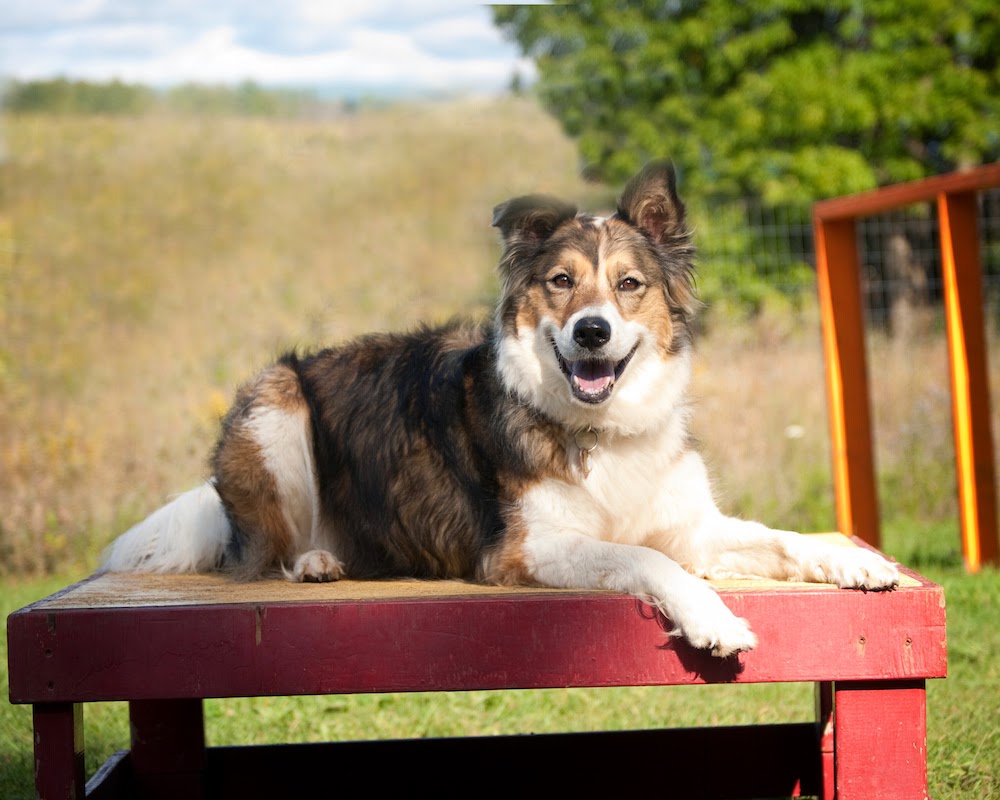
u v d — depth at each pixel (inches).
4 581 290.5
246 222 585.3
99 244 526.9
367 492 154.4
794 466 341.4
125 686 110.3
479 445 142.3
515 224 146.6
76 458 313.0
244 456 155.8
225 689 111.0
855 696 113.2
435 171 627.8
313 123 691.4
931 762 158.4
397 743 152.1
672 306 145.9
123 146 629.0
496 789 151.8
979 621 221.9
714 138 596.7
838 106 583.2
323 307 454.3
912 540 301.6
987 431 256.8
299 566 144.3
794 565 126.8
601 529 139.3
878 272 506.3
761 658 111.0
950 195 249.1
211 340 410.9
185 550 158.6
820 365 376.2
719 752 152.3
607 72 604.7
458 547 145.7
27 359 360.2
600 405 132.4
